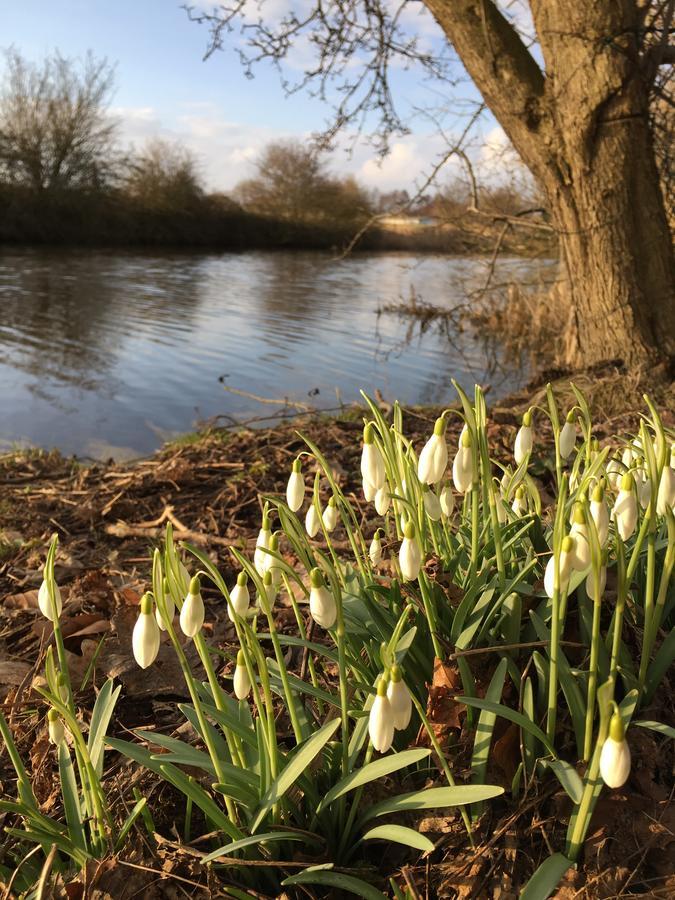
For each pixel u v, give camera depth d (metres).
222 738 2.11
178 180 41.41
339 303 20.91
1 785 2.26
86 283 22.61
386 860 1.91
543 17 6.59
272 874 1.83
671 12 6.40
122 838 1.88
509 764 1.94
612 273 6.86
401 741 2.06
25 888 1.89
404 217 10.60
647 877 1.72
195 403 10.00
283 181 46.03
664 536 2.22
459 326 15.81
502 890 1.75
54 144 35.06
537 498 2.22
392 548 2.36
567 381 6.82
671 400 6.21
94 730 1.98
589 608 1.99
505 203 12.70
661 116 8.09
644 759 1.91
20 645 3.12
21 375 11.20
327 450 5.47
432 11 6.93
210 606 3.40
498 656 2.04
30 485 5.37
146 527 4.41
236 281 25.78
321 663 2.63
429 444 1.86
